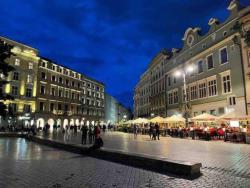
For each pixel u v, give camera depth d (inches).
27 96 2429.9
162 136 1487.5
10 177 344.5
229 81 1309.1
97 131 594.9
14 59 2319.1
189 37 1752.0
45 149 748.6
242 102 1190.3
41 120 2615.7
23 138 1366.9
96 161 500.7
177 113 1892.2
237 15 1242.0
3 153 629.0
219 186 295.6
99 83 4062.5
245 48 1187.3
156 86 2426.2
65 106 3046.3
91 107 3745.1
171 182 316.5
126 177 347.6
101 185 303.3
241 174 362.0
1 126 2094.0
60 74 2977.4
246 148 727.1
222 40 1347.2
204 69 1539.1
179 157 531.2
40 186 297.9
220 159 502.9
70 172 383.2
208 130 1123.9
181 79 1836.9
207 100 1491.1
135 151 644.1
